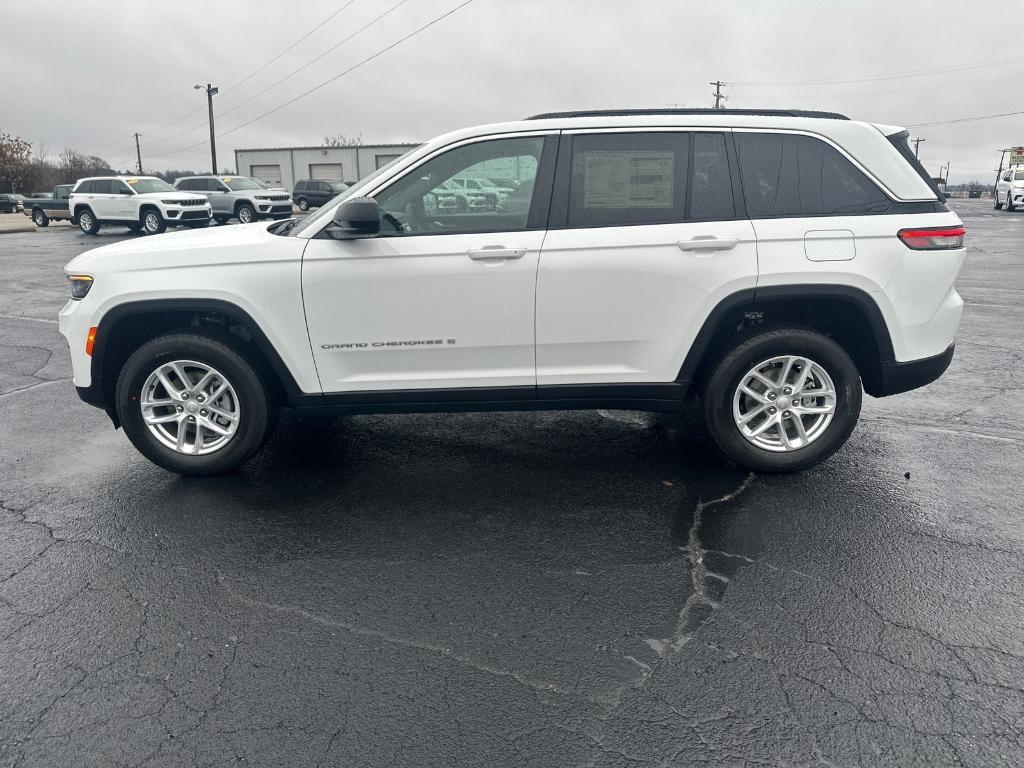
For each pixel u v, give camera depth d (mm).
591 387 4094
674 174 3928
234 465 4250
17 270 14875
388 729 2361
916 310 3955
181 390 4227
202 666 2676
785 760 2215
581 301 3930
